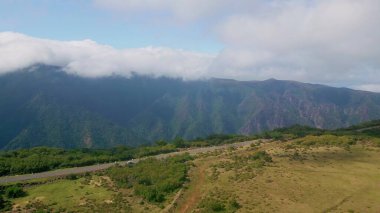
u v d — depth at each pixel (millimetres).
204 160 134625
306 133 187000
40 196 105062
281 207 86938
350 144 142750
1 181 115938
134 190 107500
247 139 191250
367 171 108812
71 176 122625
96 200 101938
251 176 107250
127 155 160250
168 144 187500
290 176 106062
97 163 147375
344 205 86688
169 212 92562
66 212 94125
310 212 83938
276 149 142000
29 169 129375
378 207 85125
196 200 97125
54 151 165500
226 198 93625
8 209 95750
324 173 108188
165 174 116188
